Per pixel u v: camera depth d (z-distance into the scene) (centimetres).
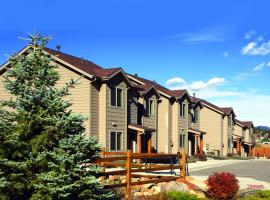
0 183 1016
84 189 1126
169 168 1788
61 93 1170
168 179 1741
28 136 1117
